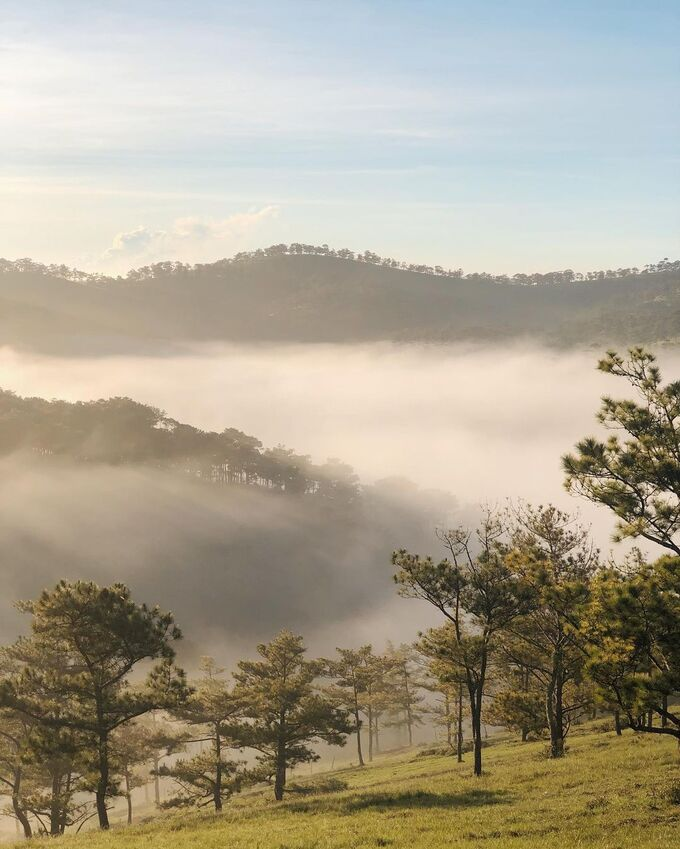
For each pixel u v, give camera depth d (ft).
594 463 74.74
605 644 66.44
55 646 114.21
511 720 134.51
